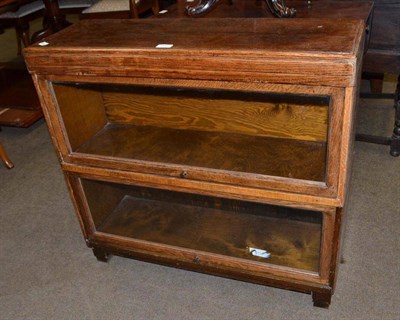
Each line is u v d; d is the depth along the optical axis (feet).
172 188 4.23
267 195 3.80
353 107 3.32
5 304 4.83
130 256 5.00
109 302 4.74
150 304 4.67
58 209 6.32
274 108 4.46
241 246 4.67
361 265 4.89
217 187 3.98
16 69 10.33
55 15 9.04
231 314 4.47
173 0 10.44
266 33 3.59
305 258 4.41
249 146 4.48
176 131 4.97
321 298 4.31
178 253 4.68
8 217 6.24
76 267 5.25
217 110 4.73
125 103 5.05
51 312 4.69
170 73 3.48
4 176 7.23
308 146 4.40
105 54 3.59
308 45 3.18
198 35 3.73
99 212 5.15
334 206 3.57
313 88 3.12
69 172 4.56
